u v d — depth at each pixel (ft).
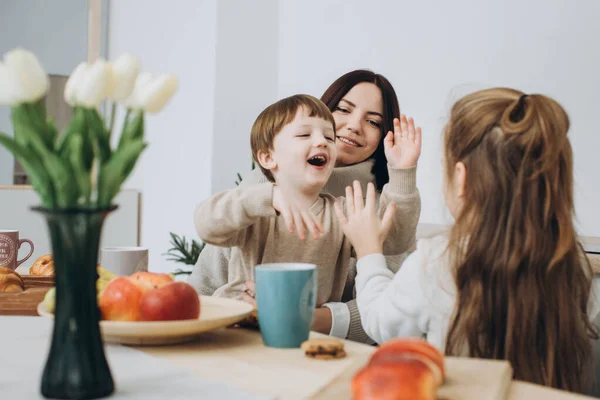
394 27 10.78
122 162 2.00
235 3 11.27
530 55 9.36
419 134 4.44
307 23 11.78
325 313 4.05
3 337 2.93
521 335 2.92
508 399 2.10
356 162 5.59
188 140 11.46
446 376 2.18
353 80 5.57
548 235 2.98
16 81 1.85
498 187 3.01
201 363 2.54
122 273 4.22
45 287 3.99
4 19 11.05
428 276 3.11
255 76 11.69
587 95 8.86
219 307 3.25
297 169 4.53
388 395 1.79
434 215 10.14
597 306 3.51
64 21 11.50
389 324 3.19
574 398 2.11
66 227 2.03
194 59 11.39
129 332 2.65
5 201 9.96
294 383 2.28
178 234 11.49
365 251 3.53
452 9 10.12
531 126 3.00
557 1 9.10
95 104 1.95
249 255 4.35
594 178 8.79
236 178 11.28
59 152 1.98
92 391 2.06
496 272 2.96
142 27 12.03
